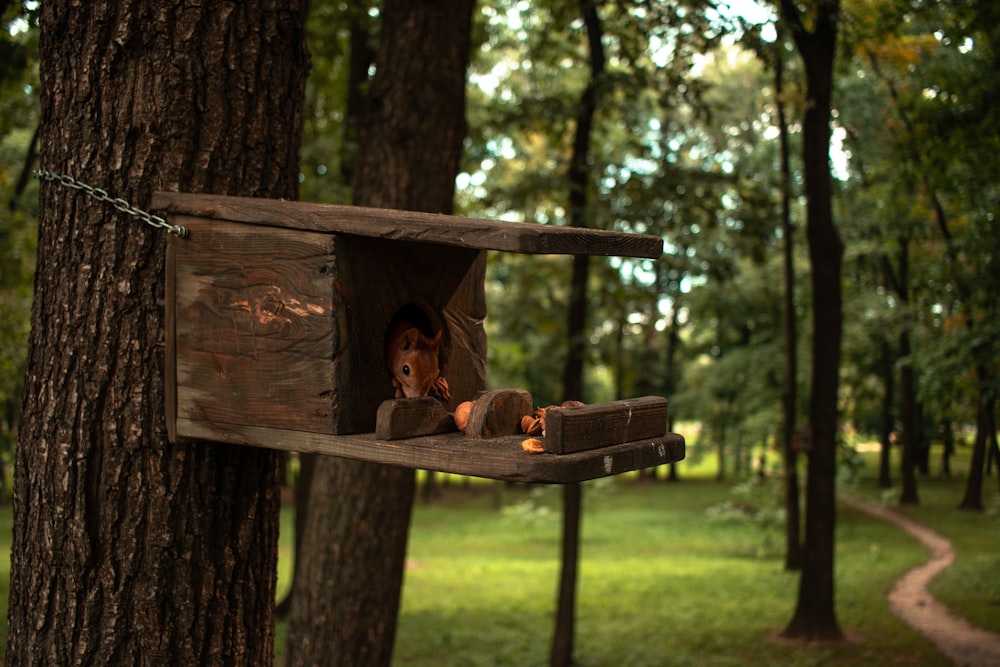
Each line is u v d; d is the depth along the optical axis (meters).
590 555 23.59
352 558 7.91
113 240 3.40
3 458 19.14
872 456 44.75
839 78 18.52
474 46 14.87
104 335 3.38
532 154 20.70
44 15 3.48
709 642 13.25
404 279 3.40
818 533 13.16
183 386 3.36
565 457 2.65
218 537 3.49
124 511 3.35
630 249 3.06
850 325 25.95
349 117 13.45
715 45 10.96
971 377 16.61
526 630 14.60
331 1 12.90
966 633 12.85
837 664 11.83
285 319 3.17
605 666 12.38
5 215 12.61
